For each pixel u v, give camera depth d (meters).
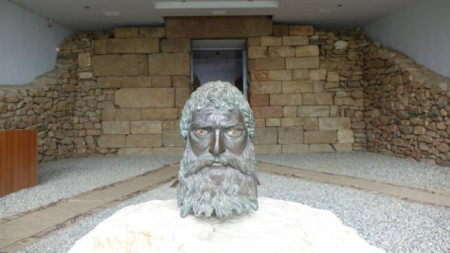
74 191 4.52
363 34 9.03
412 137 6.72
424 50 6.79
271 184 4.75
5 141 4.35
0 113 6.09
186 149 1.95
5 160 4.34
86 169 6.39
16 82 7.01
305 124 8.62
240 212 1.85
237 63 9.93
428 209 3.32
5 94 6.24
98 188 4.66
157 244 1.69
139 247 1.71
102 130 8.59
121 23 8.50
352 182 4.73
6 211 3.58
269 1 7.53
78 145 8.55
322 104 8.63
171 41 8.51
